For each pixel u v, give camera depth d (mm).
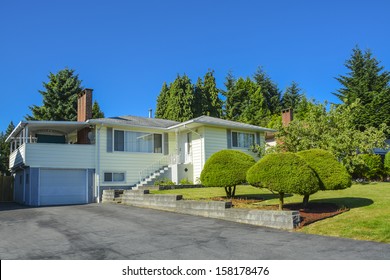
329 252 7637
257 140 27016
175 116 46719
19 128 22781
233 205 13695
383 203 12883
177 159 24688
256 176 11852
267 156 11992
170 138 25531
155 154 24531
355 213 11383
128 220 12711
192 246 8539
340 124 23266
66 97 44875
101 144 22500
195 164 24203
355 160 22297
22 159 21438
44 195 20859
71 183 21609
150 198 16312
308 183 11406
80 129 23984
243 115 52219
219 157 15242
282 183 11406
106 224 11977
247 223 11406
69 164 21484
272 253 7723
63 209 16672
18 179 25469
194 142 24484
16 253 8164
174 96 47656
